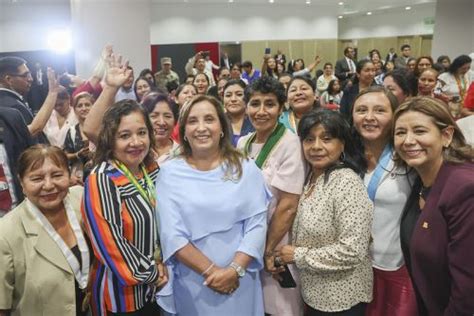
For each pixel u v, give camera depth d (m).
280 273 1.87
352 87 4.62
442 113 1.44
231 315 1.71
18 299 1.62
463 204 1.32
